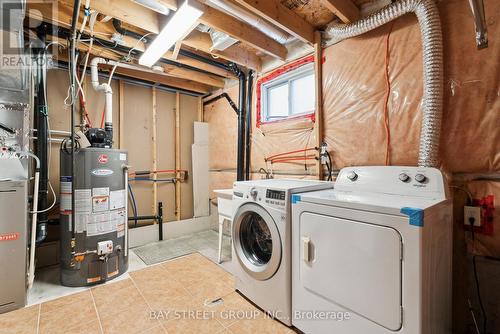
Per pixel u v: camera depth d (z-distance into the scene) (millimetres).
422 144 1524
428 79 1498
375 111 1907
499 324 1382
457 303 1516
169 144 3773
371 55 1935
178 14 1810
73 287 2076
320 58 2289
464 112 1489
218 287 2061
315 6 1992
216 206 3861
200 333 1504
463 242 1505
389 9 1671
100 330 1540
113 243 2232
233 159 3514
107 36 2320
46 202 2352
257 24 2094
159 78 3418
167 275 2287
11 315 1698
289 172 2652
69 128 2896
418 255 1008
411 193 1411
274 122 2791
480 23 1207
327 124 2254
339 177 1787
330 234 1310
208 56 2924
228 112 3596
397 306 1064
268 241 1876
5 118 1932
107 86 2695
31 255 1997
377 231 1124
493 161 1396
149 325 1584
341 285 1261
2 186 1773
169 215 3744
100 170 2170
